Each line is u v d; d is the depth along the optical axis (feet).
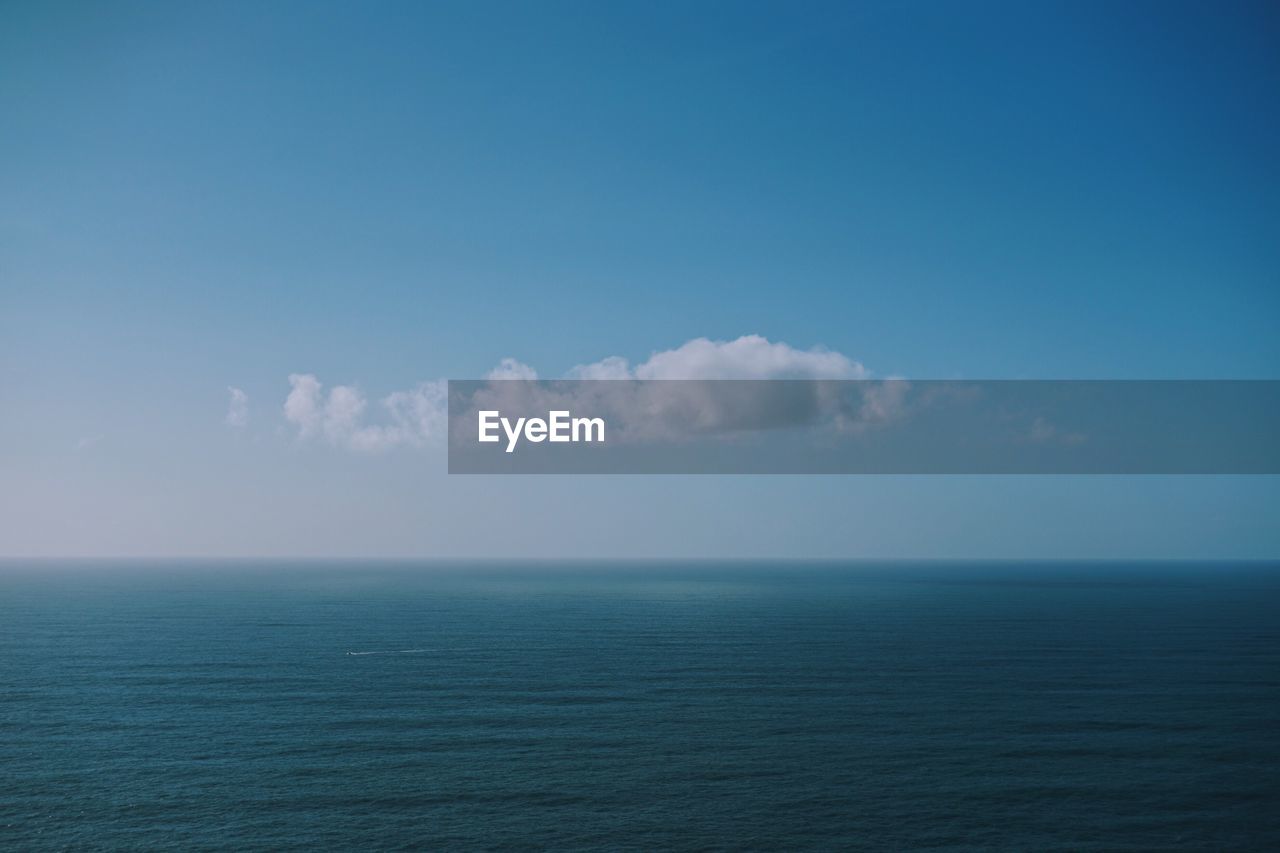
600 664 294.25
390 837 129.39
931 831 131.85
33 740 185.47
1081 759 168.66
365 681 258.78
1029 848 125.80
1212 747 177.58
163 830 132.26
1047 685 250.98
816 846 126.31
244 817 137.59
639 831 131.95
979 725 198.08
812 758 169.89
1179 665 290.97
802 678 264.11
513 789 150.92
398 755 172.45
